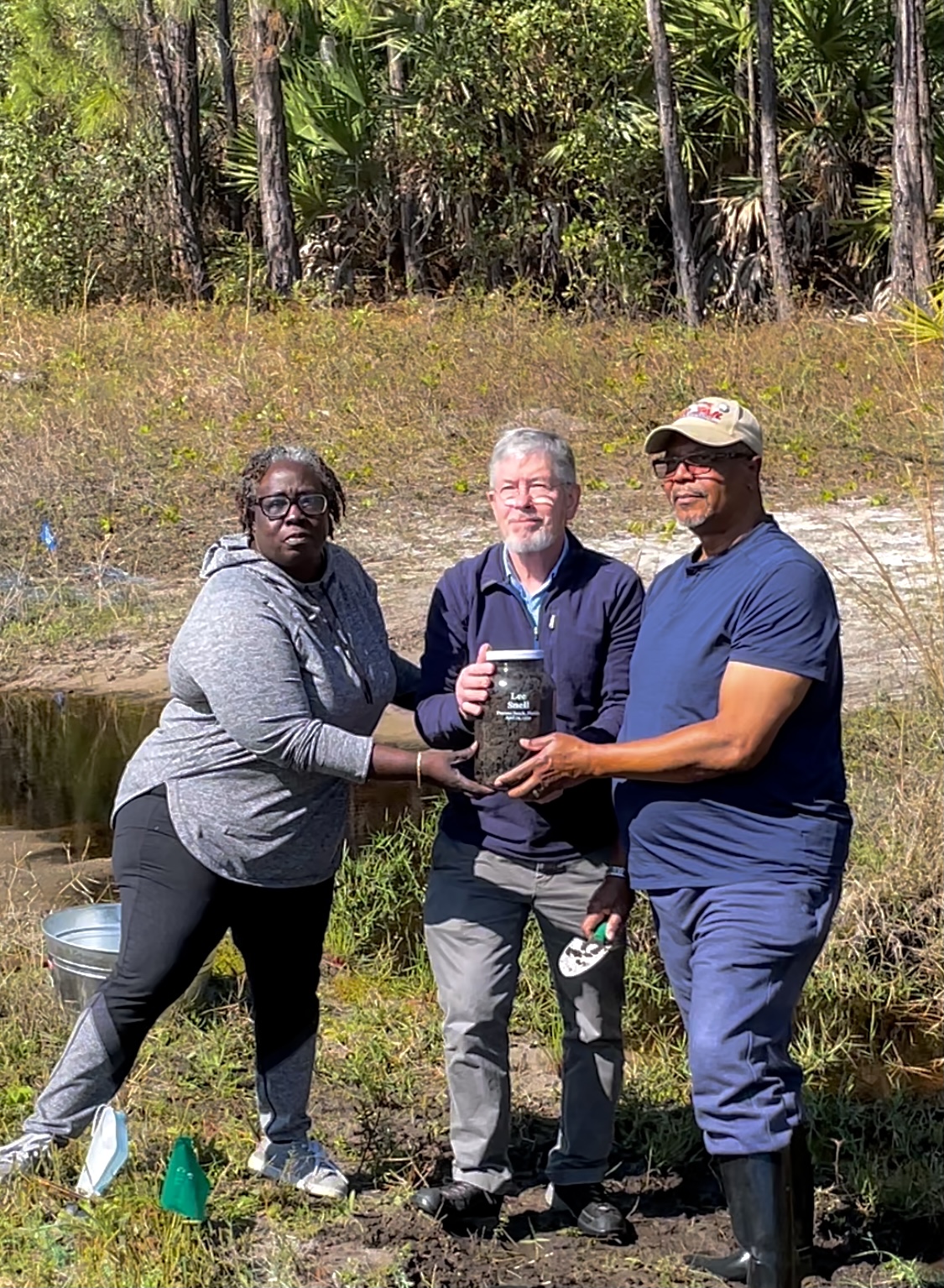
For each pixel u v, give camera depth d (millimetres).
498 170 23094
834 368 15320
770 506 12039
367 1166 4383
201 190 24250
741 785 3664
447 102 22438
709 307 21688
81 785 7902
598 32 21719
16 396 14828
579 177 22438
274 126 21672
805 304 20500
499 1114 4117
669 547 11141
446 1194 4090
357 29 23297
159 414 14219
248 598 3830
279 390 15078
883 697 7906
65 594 10820
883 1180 4395
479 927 4047
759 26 19875
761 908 3625
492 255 22719
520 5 22031
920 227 19172
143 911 3959
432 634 4156
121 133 22750
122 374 15820
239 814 3900
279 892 4023
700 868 3697
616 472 13008
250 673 3779
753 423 3709
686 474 3715
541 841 3998
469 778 3811
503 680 3729
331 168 23953
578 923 4047
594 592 4035
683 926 3756
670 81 20375
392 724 8656
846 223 21609
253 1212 4113
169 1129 4477
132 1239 3873
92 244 22531
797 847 3656
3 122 22625
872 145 22016
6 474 12586
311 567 3922
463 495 12633
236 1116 4617
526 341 17156
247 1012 5293
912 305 13375
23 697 9312
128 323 18594
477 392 14984
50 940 4930
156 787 3963
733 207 21828
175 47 23047
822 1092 4969
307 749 3779
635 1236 4160
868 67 21734
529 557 4043
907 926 5938
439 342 17172
